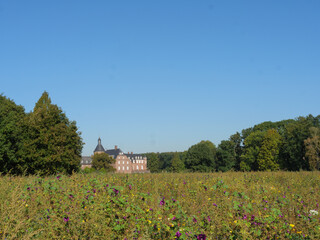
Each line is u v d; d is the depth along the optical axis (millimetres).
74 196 8062
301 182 14133
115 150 176000
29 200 7711
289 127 65938
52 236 5883
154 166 160500
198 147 81438
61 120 41250
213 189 11164
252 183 13375
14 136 36188
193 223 6766
